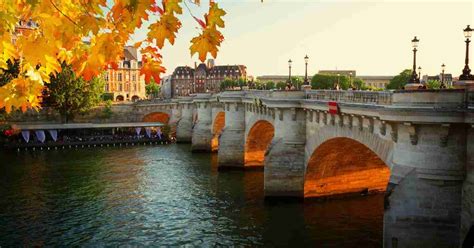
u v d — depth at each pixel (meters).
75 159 67.00
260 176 55.00
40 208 39.38
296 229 33.56
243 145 60.72
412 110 20.81
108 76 148.75
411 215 21.78
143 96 158.88
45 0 5.27
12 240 31.47
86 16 5.34
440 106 20.61
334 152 38.50
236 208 39.38
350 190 41.94
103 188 47.22
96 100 98.06
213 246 30.70
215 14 5.69
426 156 21.44
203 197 43.56
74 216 37.22
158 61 6.45
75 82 91.50
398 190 21.97
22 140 82.94
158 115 117.31
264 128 57.66
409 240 21.81
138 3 5.18
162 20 5.60
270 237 32.19
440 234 21.33
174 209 39.34
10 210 38.75
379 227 33.62
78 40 5.90
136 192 45.53
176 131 94.19
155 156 71.81
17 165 61.00
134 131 99.12
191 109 94.81
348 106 28.83
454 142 20.86
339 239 31.50
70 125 87.88
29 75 6.80
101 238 32.19
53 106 97.12
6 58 5.94
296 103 40.09
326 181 41.19
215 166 62.53
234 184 49.75
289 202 40.66
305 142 40.78
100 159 67.31
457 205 21.17
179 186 48.56
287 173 41.12
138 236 32.62
